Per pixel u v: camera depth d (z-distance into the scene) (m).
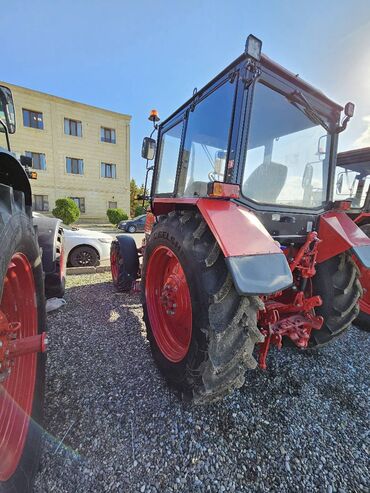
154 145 2.78
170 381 1.65
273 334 1.61
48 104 15.74
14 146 15.11
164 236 1.78
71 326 2.58
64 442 1.33
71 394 1.66
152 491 1.12
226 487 1.15
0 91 2.09
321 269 2.02
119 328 2.55
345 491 1.15
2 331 0.97
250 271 1.20
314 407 1.63
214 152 1.78
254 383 1.83
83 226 16.47
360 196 3.65
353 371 2.02
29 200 1.48
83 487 1.13
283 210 1.79
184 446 1.33
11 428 1.12
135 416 1.50
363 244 1.84
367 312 2.76
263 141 1.67
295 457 1.30
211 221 1.35
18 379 1.26
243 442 1.37
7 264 1.03
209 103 1.83
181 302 1.77
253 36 1.42
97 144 17.70
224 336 1.25
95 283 3.99
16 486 0.98
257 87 1.59
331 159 2.09
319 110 1.93
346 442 1.40
